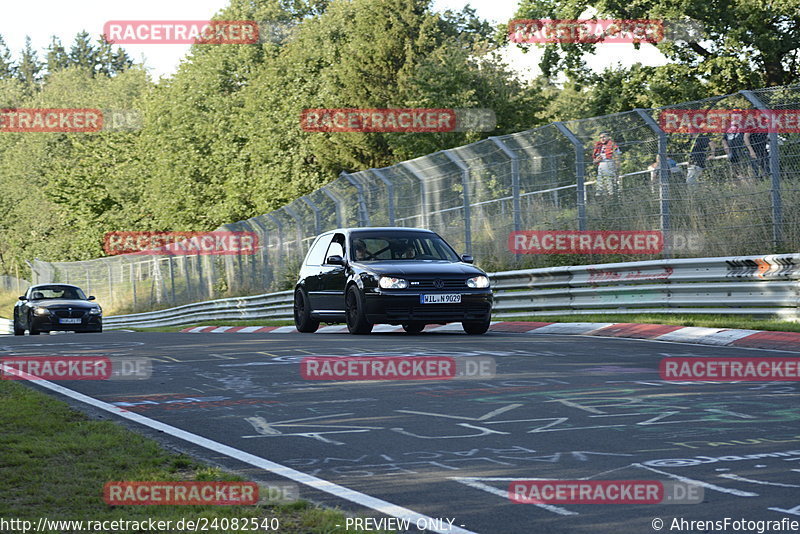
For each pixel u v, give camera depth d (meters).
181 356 46.03
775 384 33.06
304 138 190.88
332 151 185.88
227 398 32.22
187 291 157.88
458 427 26.16
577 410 28.38
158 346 53.66
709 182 61.47
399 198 85.88
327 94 189.88
